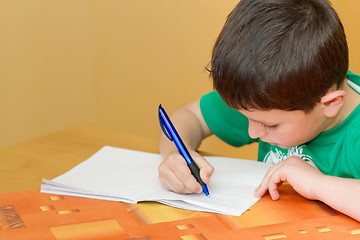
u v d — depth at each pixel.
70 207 0.81
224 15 2.05
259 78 0.77
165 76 2.32
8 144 2.27
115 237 0.72
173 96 2.32
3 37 2.16
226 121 1.17
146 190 0.87
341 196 0.78
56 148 1.08
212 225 0.75
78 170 0.95
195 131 1.13
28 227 0.75
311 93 0.79
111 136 1.16
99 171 0.95
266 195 0.86
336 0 1.73
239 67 0.77
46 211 0.80
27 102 2.31
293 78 0.77
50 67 2.36
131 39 2.39
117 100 2.52
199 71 2.19
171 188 0.86
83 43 2.48
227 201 0.83
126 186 0.89
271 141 0.89
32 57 2.29
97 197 0.85
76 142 1.12
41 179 0.94
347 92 0.97
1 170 0.97
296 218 0.78
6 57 2.19
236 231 0.74
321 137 1.00
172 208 0.81
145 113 2.44
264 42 0.77
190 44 2.20
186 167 0.87
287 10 0.79
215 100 1.17
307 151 1.04
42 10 2.28
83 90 2.53
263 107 0.79
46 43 2.33
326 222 0.76
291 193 0.87
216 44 0.83
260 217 0.78
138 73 2.41
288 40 0.77
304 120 0.84
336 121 0.98
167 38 2.27
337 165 1.00
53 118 2.43
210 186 0.89
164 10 2.25
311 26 0.78
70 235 0.73
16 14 2.19
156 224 0.76
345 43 0.84
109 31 2.44
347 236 0.72
